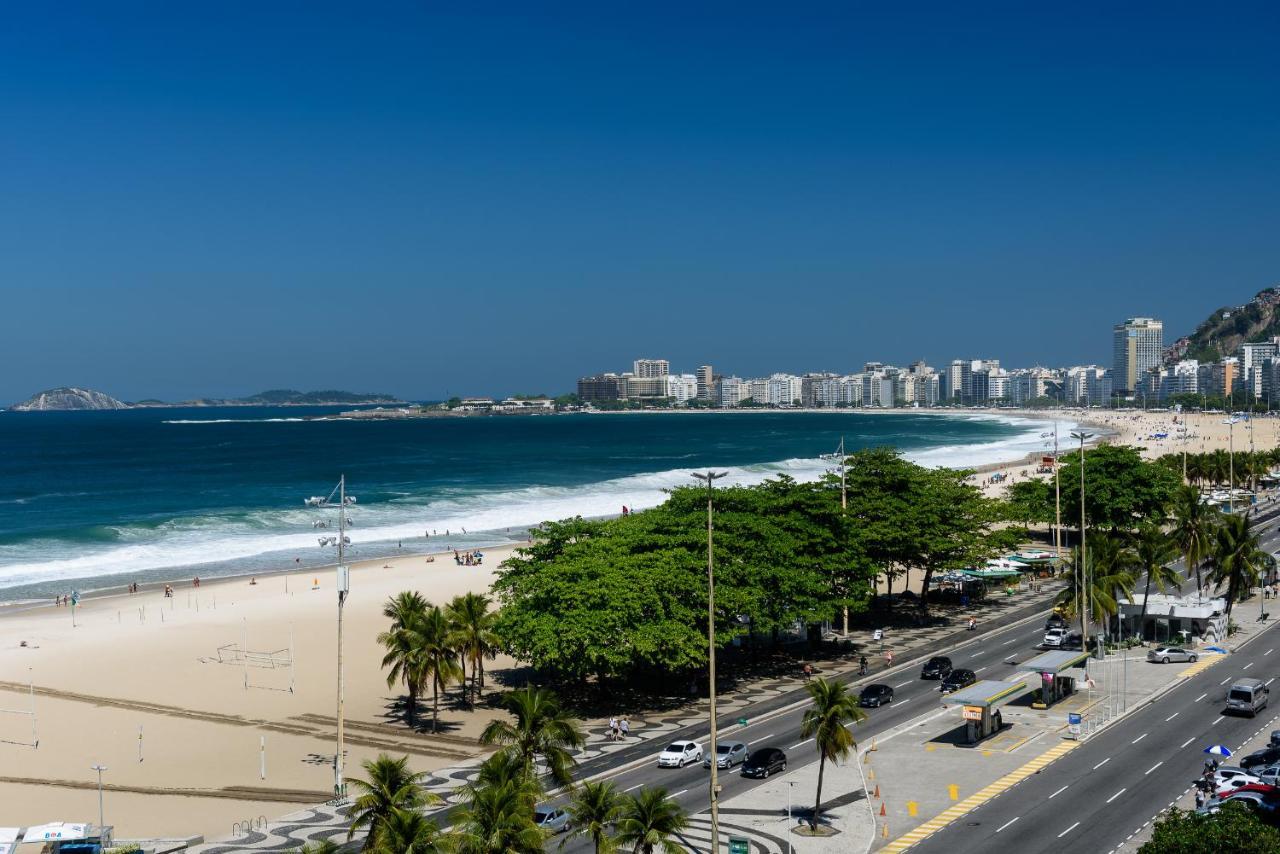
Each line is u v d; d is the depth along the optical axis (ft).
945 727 298.35
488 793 173.58
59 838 211.61
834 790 249.14
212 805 246.47
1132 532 570.46
